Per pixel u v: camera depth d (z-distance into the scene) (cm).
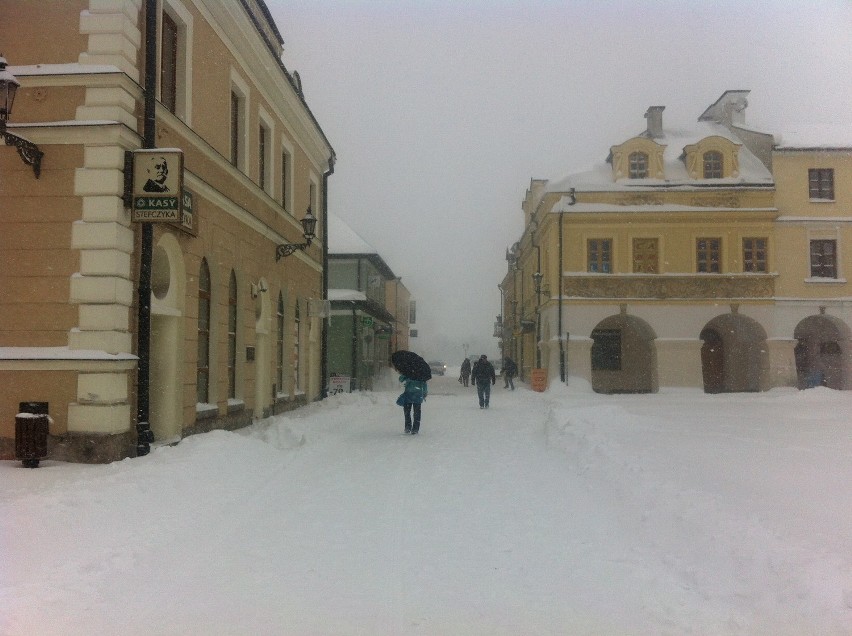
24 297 1005
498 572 556
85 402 984
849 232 3170
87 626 442
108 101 1009
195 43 1289
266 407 1773
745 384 3381
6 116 904
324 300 2297
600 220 3159
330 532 678
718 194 3152
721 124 3666
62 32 1026
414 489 885
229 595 504
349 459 1138
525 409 2327
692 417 1739
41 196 1010
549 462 1110
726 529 595
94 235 1001
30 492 759
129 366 1020
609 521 711
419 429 1638
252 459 1040
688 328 3131
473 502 807
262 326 1753
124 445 1014
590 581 530
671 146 3462
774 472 870
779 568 498
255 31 1541
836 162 3206
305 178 2256
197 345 1306
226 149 1463
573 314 3144
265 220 1745
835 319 3141
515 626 448
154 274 1170
